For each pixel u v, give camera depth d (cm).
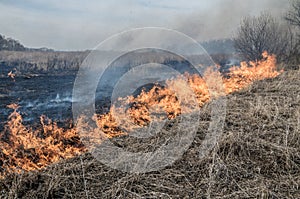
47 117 573
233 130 337
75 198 235
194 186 245
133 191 241
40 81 1037
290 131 329
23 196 237
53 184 245
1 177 273
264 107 405
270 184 238
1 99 739
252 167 264
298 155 275
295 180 244
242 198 222
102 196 235
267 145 294
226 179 247
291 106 427
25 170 299
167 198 228
